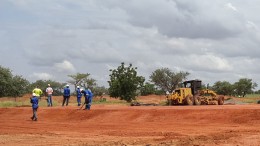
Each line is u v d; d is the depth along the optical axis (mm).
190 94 44219
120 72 62375
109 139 19297
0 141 19266
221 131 21281
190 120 27906
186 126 24875
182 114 29156
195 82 45094
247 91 100188
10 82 77625
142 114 30969
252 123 25234
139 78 62219
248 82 99625
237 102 50906
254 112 26562
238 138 16922
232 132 19969
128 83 61531
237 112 27250
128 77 61875
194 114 28609
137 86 62125
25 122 31359
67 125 28094
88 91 35531
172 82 93812
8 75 78375
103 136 20750
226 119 26719
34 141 19094
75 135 21484
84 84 92500
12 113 38625
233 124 25406
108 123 28875
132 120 30516
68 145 17500
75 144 17750
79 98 40594
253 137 17062
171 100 44562
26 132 23484
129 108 33969
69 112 35000
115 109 33500
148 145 16438
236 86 99750
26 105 49062
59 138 20156
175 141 17203
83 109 35250
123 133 21797
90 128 25531
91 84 92188
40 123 30281
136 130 23406
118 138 19625
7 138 20406
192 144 15914
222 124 25531
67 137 20594
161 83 94562
